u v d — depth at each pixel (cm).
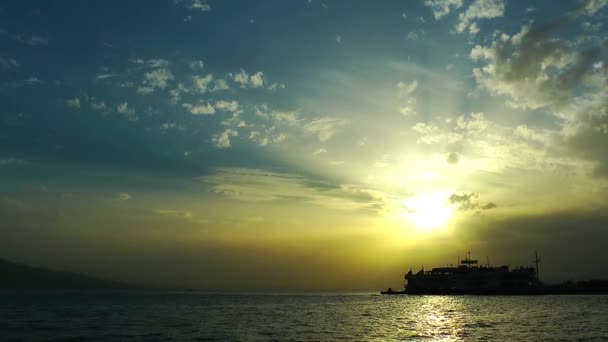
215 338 8244
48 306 18012
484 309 16950
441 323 11250
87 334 8756
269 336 8581
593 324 10725
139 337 8344
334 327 10362
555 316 13238
